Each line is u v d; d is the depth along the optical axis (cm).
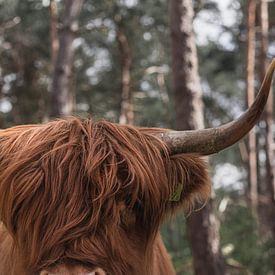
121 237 454
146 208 466
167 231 1809
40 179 445
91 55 3228
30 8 2886
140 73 3114
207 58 3456
